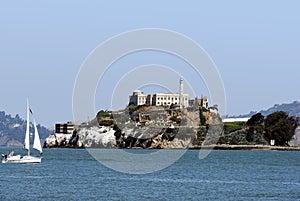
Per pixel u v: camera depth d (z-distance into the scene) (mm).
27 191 194000
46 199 177375
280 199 180500
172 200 177500
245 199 180500
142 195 186250
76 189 199375
